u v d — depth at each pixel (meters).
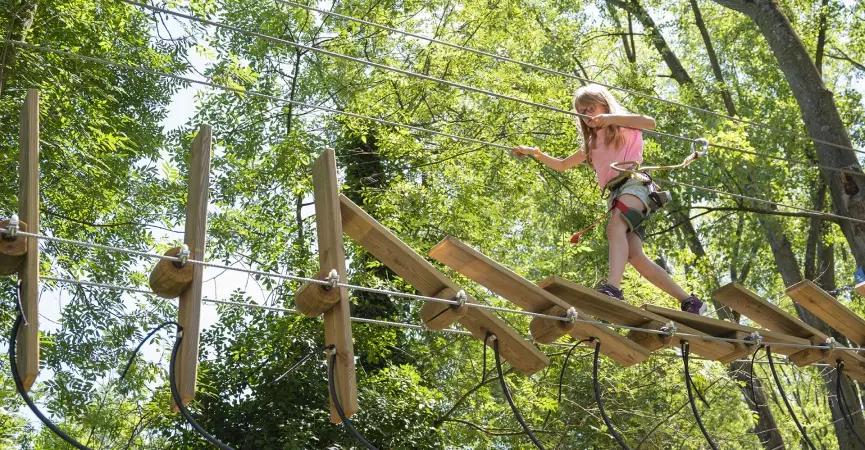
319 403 13.05
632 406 15.12
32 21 10.32
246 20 15.99
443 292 4.63
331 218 4.31
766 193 16.45
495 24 15.15
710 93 18.58
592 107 5.62
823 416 20.97
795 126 16.59
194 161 4.03
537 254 18.81
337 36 14.81
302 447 12.05
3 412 12.30
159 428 13.11
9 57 9.95
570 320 4.82
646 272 5.56
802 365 6.40
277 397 12.80
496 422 15.55
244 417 12.97
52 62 11.55
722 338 5.52
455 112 15.27
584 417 14.55
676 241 20.30
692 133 16.47
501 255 16.41
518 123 14.78
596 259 16.88
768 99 17.84
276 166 13.71
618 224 5.35
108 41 12.48
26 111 3.79
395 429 12.81
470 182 14.38
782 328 6.21
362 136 14.34
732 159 15.77
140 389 13.12
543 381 14.70
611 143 5.45
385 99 15.03
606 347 5.25
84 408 12.80
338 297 4.20
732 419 17.44
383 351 13.78
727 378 15.12
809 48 18.12
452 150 14.37
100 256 13.16
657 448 15.00
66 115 11.63
